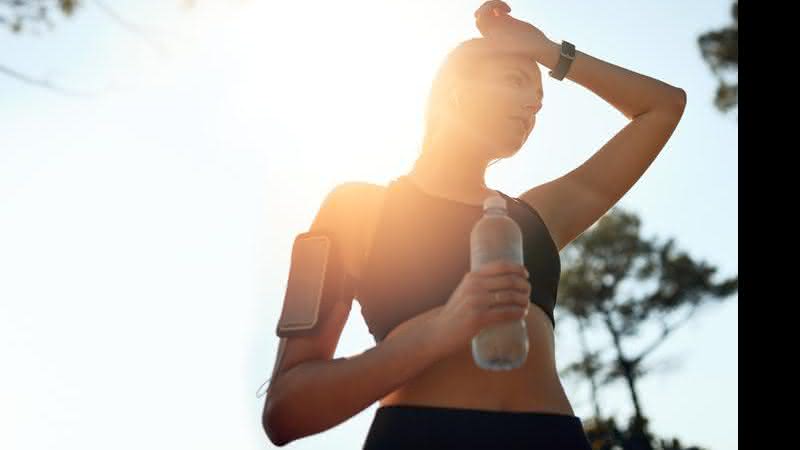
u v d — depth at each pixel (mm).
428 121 1534
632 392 20281
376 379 1214
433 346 1177
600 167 1672
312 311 1358
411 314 1343
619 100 1698
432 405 1275
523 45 1638
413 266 1373
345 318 1430
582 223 1635
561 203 1623
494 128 1446
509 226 1280
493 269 1146
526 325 1357
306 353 1361
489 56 1466
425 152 1530
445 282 1353
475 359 1209
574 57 1661
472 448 1226
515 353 1181
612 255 22375
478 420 1247
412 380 1311
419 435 1243
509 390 1291
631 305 22094
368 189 1503
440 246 1385
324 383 1243
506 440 1235
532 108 1472
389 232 1416
